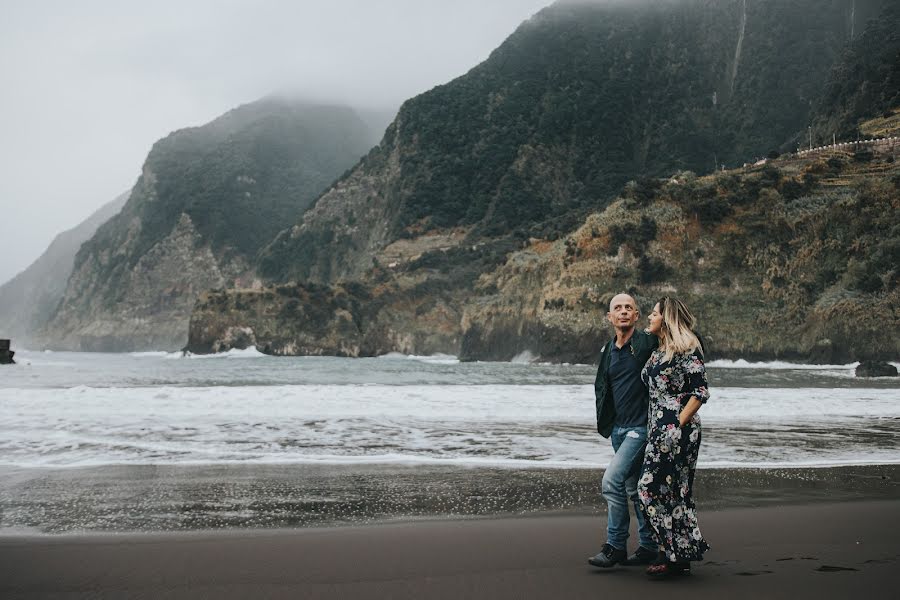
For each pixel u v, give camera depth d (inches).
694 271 2751.0
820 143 4913.9
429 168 6865.2
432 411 653.3
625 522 194.5
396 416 617.6
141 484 320.2
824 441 472.7
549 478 339.6
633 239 2795.3
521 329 3095.5
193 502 282.8
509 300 3218.5
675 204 2854.3
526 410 665.0
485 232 6097.4
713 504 282.0
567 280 2834.6
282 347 4665.4
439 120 7485.2
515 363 2915.8
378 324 4785.9
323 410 649.6
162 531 235.6
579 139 7514.8
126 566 193.0
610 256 2800.2
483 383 1317.7
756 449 437.1
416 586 174.7
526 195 6589.6
